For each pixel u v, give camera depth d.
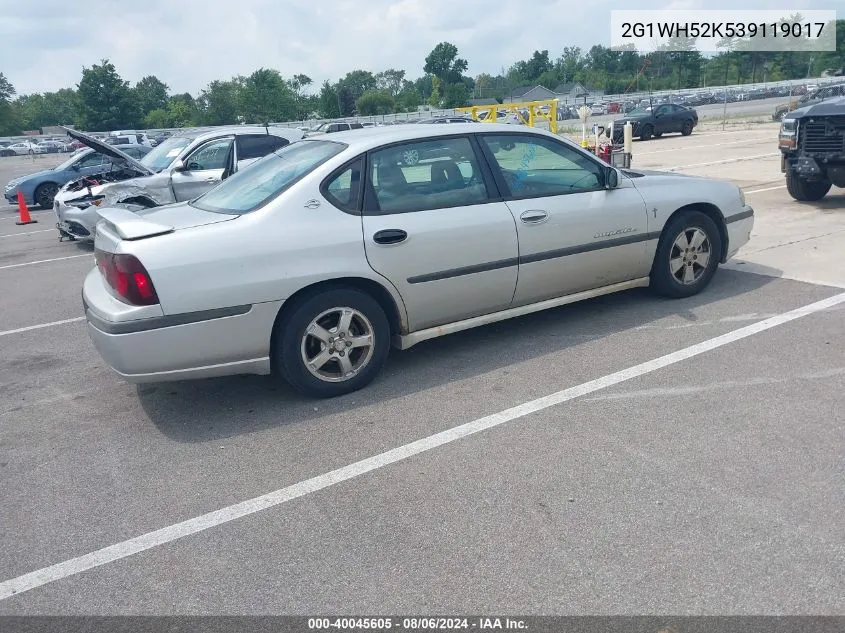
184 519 3.43
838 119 8.93
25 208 15.67
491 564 2.93
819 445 3.66
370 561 3.01
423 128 5.00
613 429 3.97
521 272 5.10
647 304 6.04
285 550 3.13
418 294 4.76
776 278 6.51
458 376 4.87
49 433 4.50
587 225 5.33
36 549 3.28
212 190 5.22
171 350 4.14
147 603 2.87
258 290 4.24
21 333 6.80
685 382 4.49
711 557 2.88
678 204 5.81
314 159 4.71
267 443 4.13
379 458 3.86
